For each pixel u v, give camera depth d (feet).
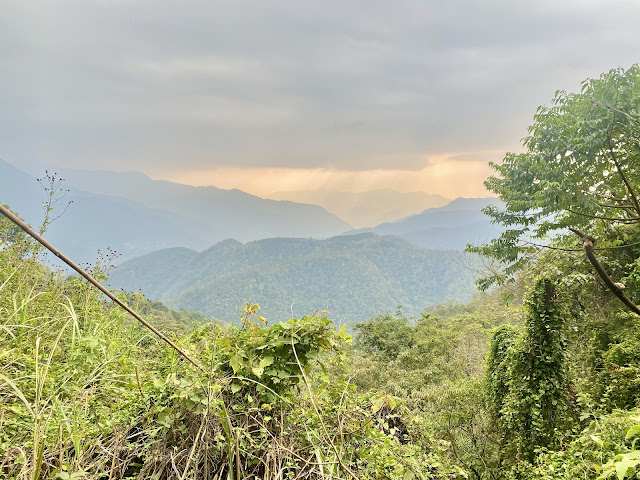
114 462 6.30
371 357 76.38
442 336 71.00
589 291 38.24
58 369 8.38
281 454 7.33
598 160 32.30
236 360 7.99
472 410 36.88
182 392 7.32
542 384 30.50
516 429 32.04
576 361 37.86
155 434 7.20
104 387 7.71
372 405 9.86
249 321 9.56
